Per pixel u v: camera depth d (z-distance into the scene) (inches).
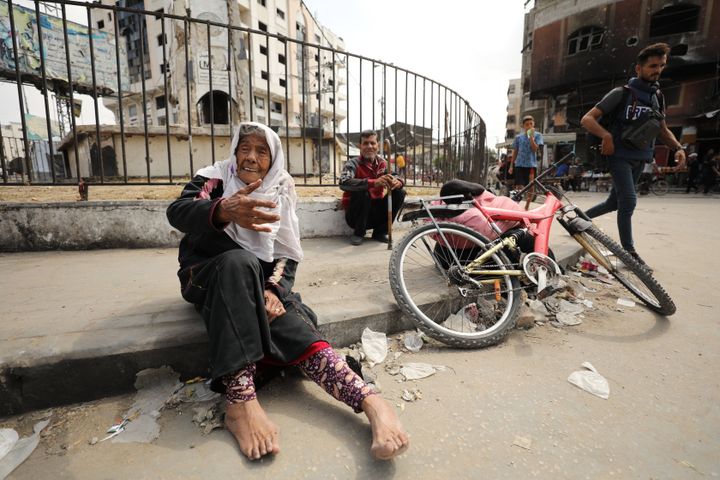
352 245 142.6
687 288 114.0
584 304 99.8
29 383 53.6
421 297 86.5
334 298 83.5
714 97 598.2
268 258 62.4
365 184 133.9
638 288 103.4
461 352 75.0
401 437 45.8
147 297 78.0
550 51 719.7
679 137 640.4
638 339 81.6
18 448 47.4
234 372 50.3
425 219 95.3
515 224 98.0
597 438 51.6
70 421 52.6
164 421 52.8
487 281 84.0
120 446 48.1
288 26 1306.6
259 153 61.8
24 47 442.9
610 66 658.8
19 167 472.7
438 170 253.8
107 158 286.7
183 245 64.7
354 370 62.1
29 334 59.5
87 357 55.5
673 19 603.5
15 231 121.0
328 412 55.3
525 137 260.4
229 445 48.3
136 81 1080.2
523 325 86.4
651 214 284.0
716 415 57.1
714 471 46.3
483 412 56.5
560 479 44.6
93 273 97.8
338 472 44.6
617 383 65.0
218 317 50.9
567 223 103.9
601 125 123.0
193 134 289.0
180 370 61.0
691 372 68.9
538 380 65.3
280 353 56.3
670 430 53.6
